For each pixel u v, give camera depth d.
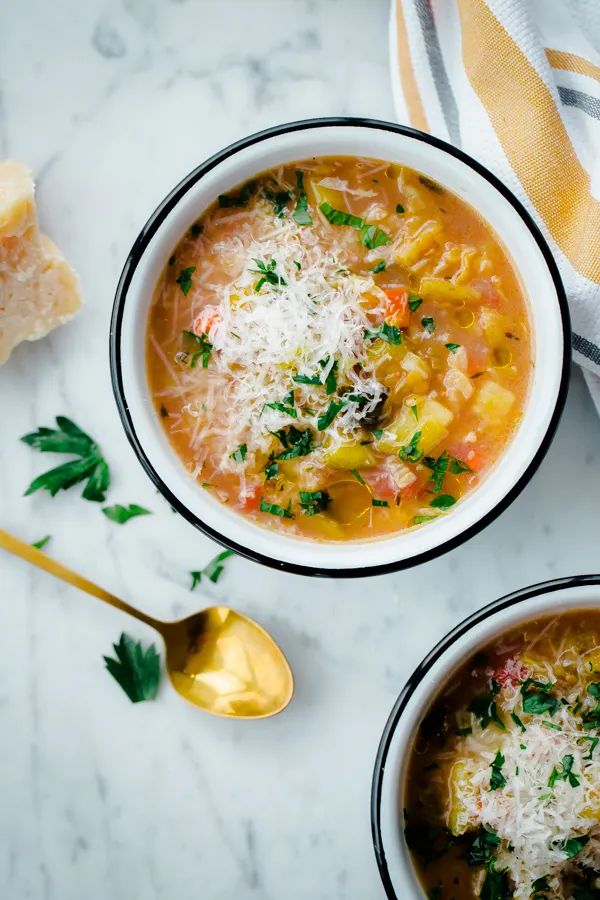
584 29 0.55
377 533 0.51
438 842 0.52
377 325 0.51
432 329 0.51
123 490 0.56
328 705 0.56
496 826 0.51
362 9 0.57
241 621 0.55
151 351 0.52
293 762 0.56
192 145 0.57
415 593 0.56
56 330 0.56
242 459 0.51
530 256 0.50
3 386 0.56
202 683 0.55
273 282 0.50
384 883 0.51
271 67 0.57
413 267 0.51
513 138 0.53
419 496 0.51
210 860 0.56
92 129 0.57
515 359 0.51
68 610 0.56
